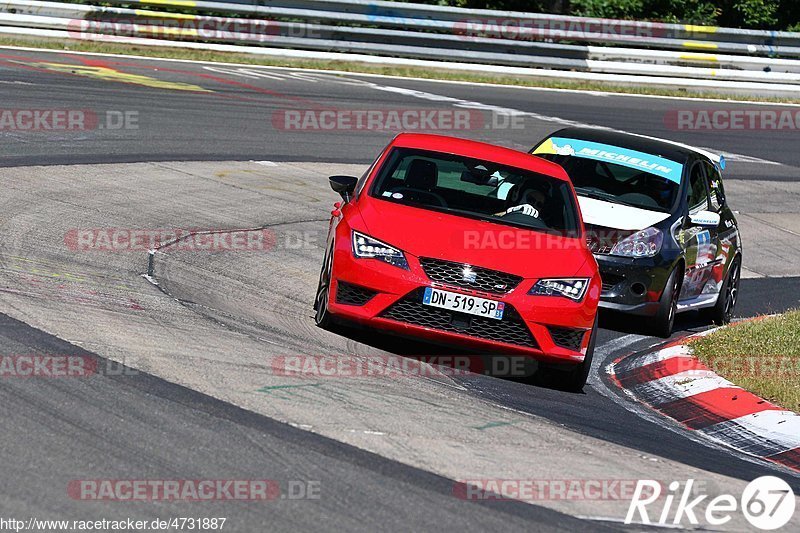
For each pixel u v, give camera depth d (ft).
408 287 89.97
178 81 238.68
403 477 63.62
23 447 59.93
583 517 62.28
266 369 81.61
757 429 89.86
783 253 185.88
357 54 297.33
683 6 389.60
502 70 308.60
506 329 90.48
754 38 335.47
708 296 134.10
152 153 171.83
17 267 100.78
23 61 234.58
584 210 121.49
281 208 153.48
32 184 138.92
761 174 240.32
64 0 285.43
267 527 54.24
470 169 103.86
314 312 106.22
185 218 136.98
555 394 92.63
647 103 301.43
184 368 78.23
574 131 138.92
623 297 117.60
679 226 123.34
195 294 104.01
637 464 74.64
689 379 101.24
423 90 270.46
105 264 108.37
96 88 214.07
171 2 282.77
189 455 62.08
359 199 98.94
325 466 63.31
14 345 77.20
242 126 203.51
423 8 302.86
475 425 76.74
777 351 111.75
